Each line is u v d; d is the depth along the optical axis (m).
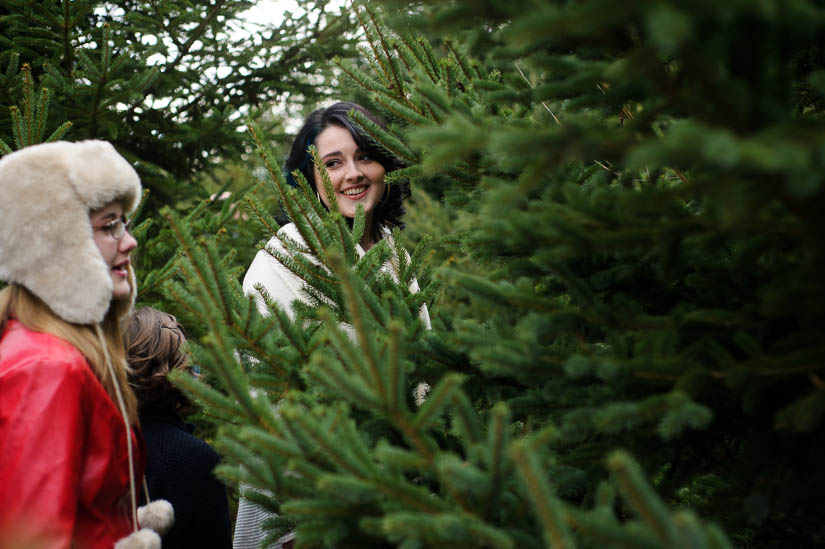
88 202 1.39
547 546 0.94
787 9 0.63
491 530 0.81
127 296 1.62
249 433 1.01
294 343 1.42
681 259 0.99
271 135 4.32
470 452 0.92
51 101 3.37
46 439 1.21
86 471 1.34
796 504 1.02
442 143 0.77
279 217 2.08
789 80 0.79
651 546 0.67
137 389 1.92
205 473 1.96
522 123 1.30
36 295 1.38
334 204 1.63
